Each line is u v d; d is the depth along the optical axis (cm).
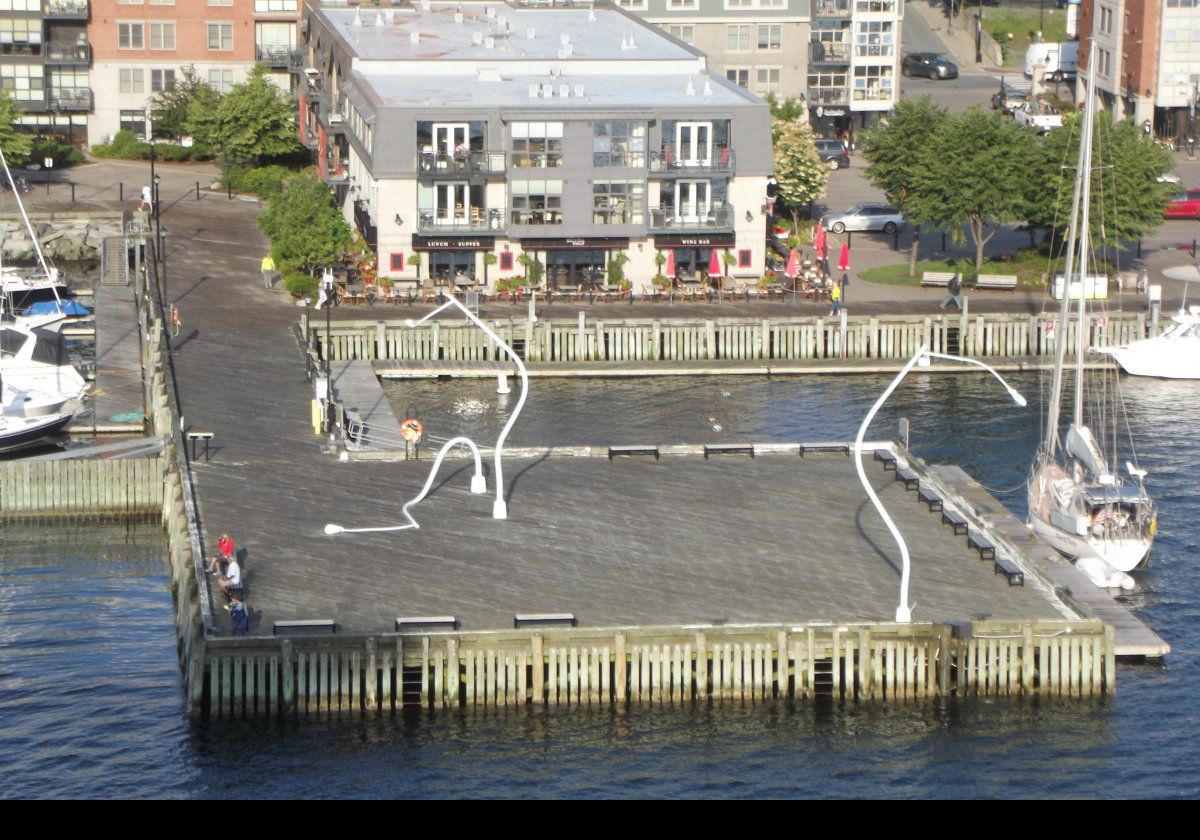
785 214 17350
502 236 14662
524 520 9688
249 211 17125
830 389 13400
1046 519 10088
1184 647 8881
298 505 9825
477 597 8650
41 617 9275
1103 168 14800
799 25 19925
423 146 14500
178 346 13025
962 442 12125
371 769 7700
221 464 10494
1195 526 10556
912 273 15412
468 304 14212
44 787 7625
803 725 8081
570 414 12600
